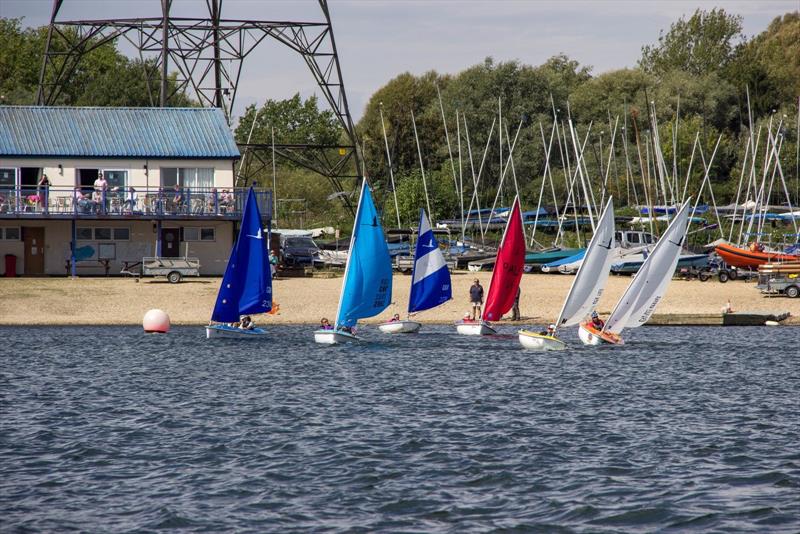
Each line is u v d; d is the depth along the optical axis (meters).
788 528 75.81
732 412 121.12
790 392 136.38
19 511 80.00
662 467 93.31
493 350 183.00
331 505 81.69
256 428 110.56
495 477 89.75
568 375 151.62
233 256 194.12
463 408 123.06
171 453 98.69
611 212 183.38
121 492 85.19
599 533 75.00
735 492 85.00
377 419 115.75
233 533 75.06
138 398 129.62
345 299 190.38
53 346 182.12
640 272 187.12
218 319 195.25
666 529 75.75
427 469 92.62
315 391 135.75
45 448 100.56
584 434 107.56
